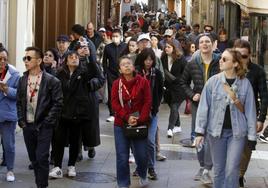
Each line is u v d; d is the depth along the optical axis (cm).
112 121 2573
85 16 4438
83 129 1752
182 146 2116
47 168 1416
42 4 2753
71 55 1617
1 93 1550
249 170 1767
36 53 1412
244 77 1290
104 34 3039
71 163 1658
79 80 1627
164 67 2189
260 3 2728
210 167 1571
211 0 5966
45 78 1417
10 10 2227
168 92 2227
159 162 1855
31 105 1412
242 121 1268
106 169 1755
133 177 1664
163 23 6294
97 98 1759
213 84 1292
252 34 3178
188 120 2681
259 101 1559
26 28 2331
